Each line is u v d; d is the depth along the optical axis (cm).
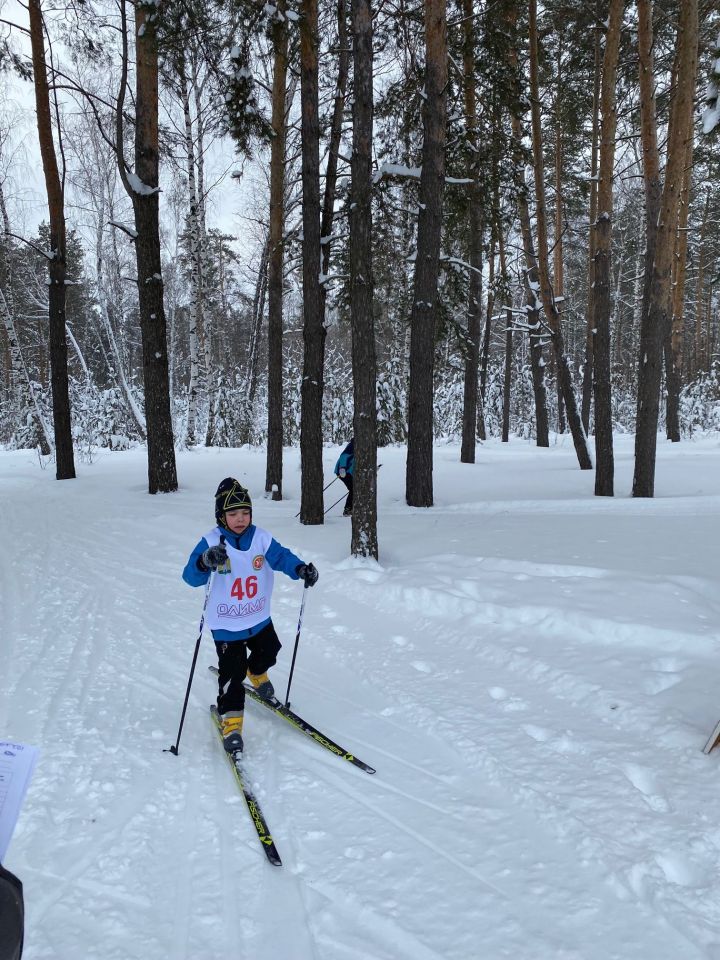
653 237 1138
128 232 1260
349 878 258
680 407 3022
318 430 941
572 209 2394
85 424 2456
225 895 250
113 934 230
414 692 429
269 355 1173
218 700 369
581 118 1955
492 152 1122
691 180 2317
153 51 884
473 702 409
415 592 602
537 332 2289
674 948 219
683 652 447
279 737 384
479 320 1794
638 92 1540
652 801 295
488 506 1102
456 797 312
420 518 980
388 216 1164
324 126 1177
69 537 968
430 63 959
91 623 592
